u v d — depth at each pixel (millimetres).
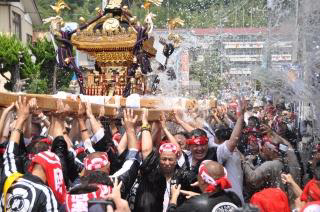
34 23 37438
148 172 5227
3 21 30766
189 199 4320
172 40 9805
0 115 4973
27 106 4898
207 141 5383
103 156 4652
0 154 5090
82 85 9219
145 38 8633
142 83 9062
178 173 5199
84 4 24156
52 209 4145
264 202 4395
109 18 9000
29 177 4246
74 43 9094
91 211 3799
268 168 5883
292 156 6840
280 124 9336
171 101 7504
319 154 6422
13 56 25156
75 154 5656
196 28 15242
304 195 4586
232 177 5543
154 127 6484
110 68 9008
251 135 7551
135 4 9617
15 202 4125
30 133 5551
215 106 9633
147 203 5176
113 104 6996
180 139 6297
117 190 3846
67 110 5551
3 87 26406
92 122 5652
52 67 28078
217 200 4254
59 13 9344
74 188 4121
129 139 5223
